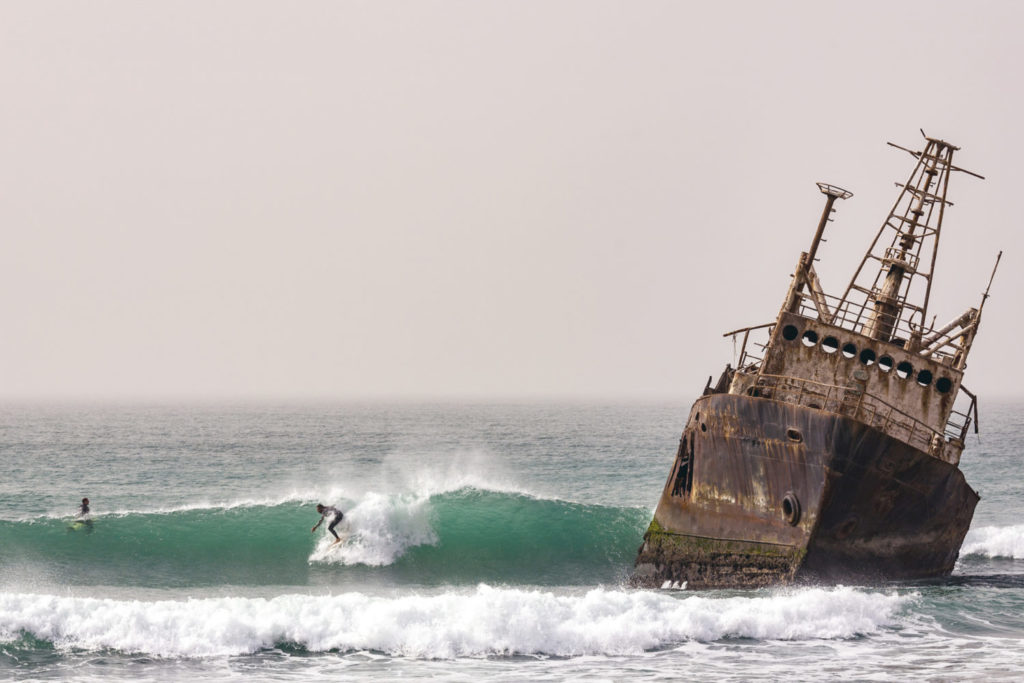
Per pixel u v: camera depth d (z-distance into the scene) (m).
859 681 83.44
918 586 115.75
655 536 127.12
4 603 90.19
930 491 114.88
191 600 94.50
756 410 115.06
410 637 90.75
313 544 134.88
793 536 110.50
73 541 132.12
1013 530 161.75
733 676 84.75
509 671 85.75
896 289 127.25
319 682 82.06
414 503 140.00
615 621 94.56
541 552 138.25
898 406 119.62
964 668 87.00
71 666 84.19
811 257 125.00
